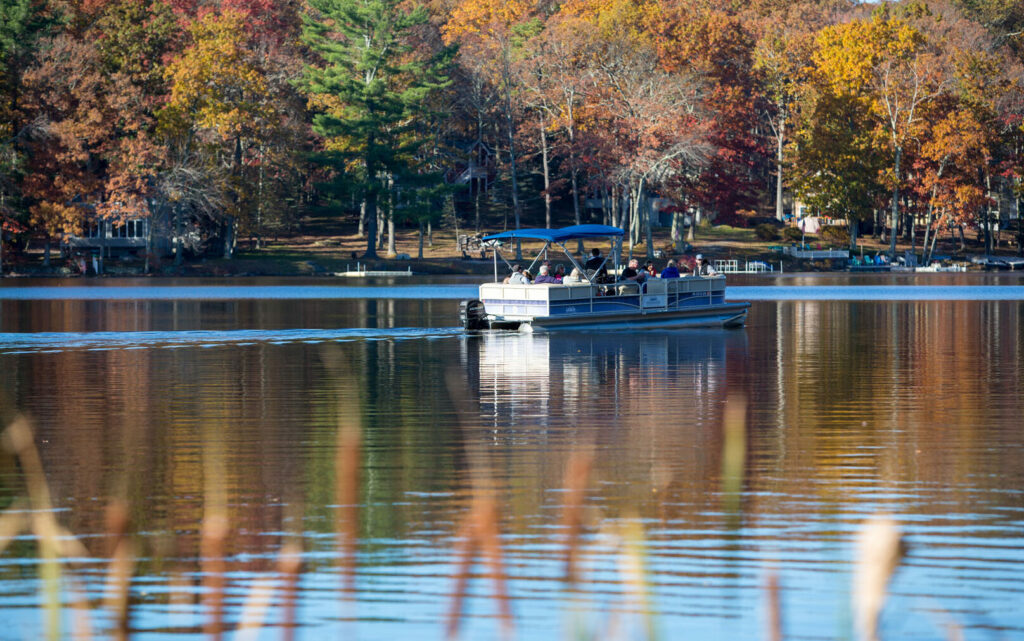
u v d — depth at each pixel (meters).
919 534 20.53
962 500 23.31
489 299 70.44
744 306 75.12
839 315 85.50
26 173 175.50
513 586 17.25
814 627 15.32
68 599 16.66
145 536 20.50
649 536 20.33
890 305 98.56
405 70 199.38
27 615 16.03
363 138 193.50
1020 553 19.27
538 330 68.38
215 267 181.38
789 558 18.92
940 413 35.44
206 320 78.62
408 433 31.89
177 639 14.93
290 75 199.75
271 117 186.75
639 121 191.00
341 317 82.50
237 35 190.50
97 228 195.38
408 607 16.30
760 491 24.12
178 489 24.55
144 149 173.88
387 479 25.50
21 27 177.38
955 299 108.06
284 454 28.69
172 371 48.09
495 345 60.62
